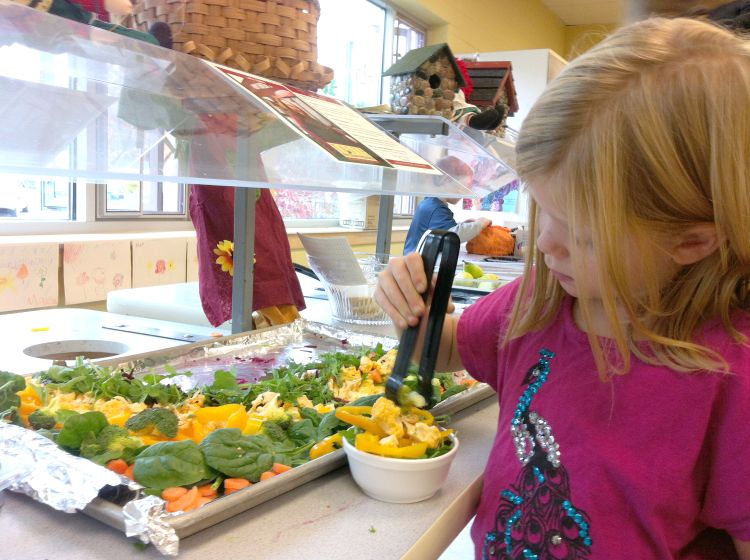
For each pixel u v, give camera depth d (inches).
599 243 23.7
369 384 43.1
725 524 25.8
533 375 30.9
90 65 35.0
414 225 120.5
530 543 27.5
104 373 38.5
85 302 91.7
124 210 108.3
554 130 24.7
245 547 25.0
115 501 25.1
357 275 67.8
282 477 28.4
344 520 27.7
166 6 43.9
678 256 25.1
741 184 23.3
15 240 85.2
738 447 24.8
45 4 37.0
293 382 41.6
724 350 25.9
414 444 30.1
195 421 33.3
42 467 25.6
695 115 23.2
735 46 24.8
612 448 26.5
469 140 69.8
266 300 64.2
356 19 160.2
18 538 24.1
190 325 73.2
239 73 43.9
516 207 191.3
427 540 27.2
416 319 32.0
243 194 56.9
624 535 25.9
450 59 74.4
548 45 271.0
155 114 35.8
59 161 30.1
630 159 23.3
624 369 26.1
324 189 41.7
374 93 173.0
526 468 28.8
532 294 32.5
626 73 24.2
